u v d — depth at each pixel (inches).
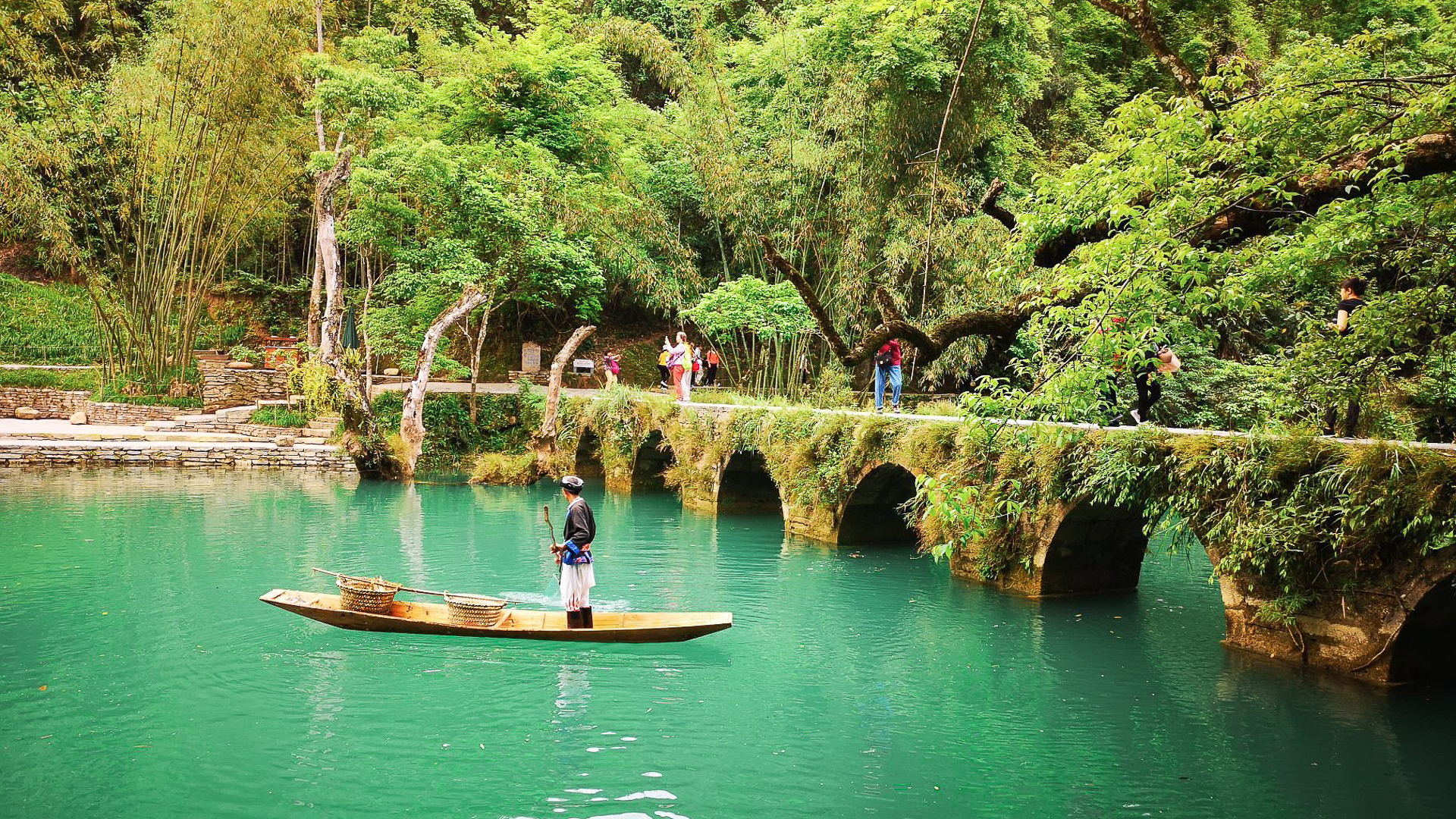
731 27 1409.9
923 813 244.8
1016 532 474.9
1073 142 1085.8
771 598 464.8
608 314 1397.6
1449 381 404.5
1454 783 260.7
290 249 1363.2
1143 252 231.3
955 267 845.2
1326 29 1039.0
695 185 1087.6
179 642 377.4
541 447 890.1
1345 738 288.4
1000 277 298.5
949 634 405.4
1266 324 679.1
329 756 273.3
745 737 293.7
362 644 379.6
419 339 1000.9
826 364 956.0
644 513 741.3
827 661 369.1
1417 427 411.2
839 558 561.9
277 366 1096.2
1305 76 264.1
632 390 929.5
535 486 887.7
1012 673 355.9
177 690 324.8
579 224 990.4
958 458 488.4
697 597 465.7
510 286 969.5
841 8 860.6
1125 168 271.1
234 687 328.5
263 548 554.6
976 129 883.4
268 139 1063.0
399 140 887.1
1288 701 317.1
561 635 378.0
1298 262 262.2
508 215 888.9
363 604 377.4
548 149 1027.9
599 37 1061.8
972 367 893.8
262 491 786.8
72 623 399.2
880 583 498.0
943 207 861.2
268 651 366.9
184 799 245.3
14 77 1063.0
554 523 671.8
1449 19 324.5
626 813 241.8
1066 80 1145.4
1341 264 284.0
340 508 714.2
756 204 925.2
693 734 295.6
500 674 346.3
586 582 382.9
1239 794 255.3
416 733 291.9
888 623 423.5
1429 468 289.7
